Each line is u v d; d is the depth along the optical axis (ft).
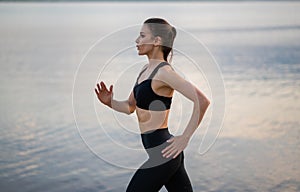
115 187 15.75
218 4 291.79
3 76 42.29
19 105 29.68
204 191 15.44
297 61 47.67
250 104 28.94
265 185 15.81
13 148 20.48
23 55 58.34
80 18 132.57
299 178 16.39
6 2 314.35
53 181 16.31
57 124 24.58
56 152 19.77
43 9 197.36
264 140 21.25
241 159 18.65
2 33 90.33
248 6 234.79
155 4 288.10
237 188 15.62
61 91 34.37
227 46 62.85
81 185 15.94
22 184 16.01
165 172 10.14
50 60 53.26
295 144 20.62
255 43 65.77
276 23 104.17
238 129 23.17
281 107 28.04
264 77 38.78
